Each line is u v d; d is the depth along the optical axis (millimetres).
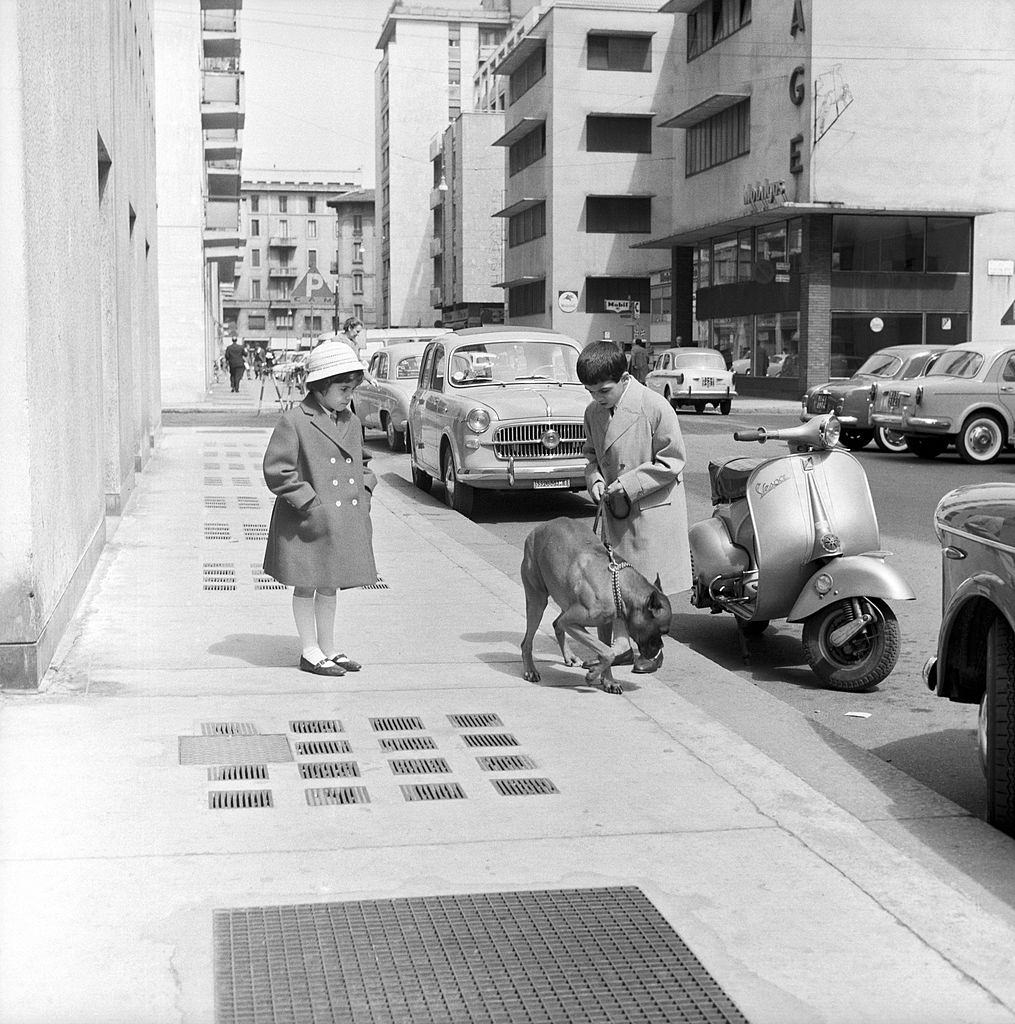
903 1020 3270
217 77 51062
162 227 40062
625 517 6777
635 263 60031
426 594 9023
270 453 6387
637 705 6191
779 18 42469
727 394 34844
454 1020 3236
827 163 40625
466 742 5559
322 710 5996
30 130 6156
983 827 4691
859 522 7359
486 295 81625
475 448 14047
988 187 41531
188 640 7355
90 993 3322
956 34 40688
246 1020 3211
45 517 6543
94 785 4898
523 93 64750
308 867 4160
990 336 42656
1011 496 4672
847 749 5703
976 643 4883
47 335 6695
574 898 3963
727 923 3812
